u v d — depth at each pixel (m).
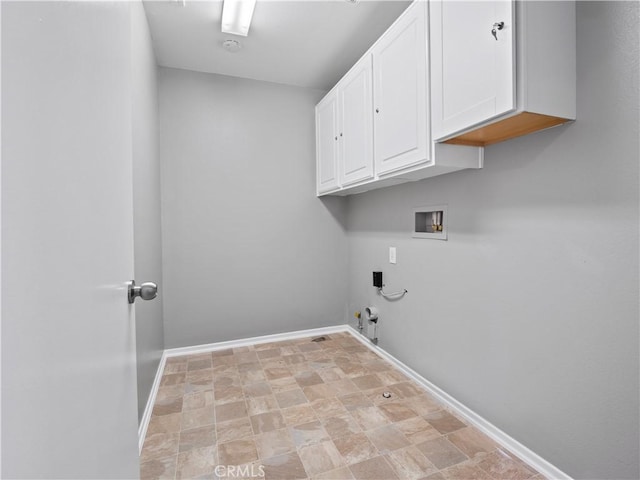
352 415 1.84
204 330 2.84
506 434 1.57
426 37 1.58
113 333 0.68
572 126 1.25
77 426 0.47
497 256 1.60
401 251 2.41
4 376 0.31
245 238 2.96
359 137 2.29
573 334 1.27
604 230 1.16
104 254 0.63
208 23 2.14
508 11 1.15
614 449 1.15
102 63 0.63
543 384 1.39
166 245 2.71
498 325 1.60
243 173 2.94
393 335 2.53
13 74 0.33
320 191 3.08
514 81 1.14
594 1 1.16
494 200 1.61
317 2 1.96
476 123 1.31
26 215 0.35
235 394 2.08
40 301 0.38
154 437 1.65
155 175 2.37
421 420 1.79
